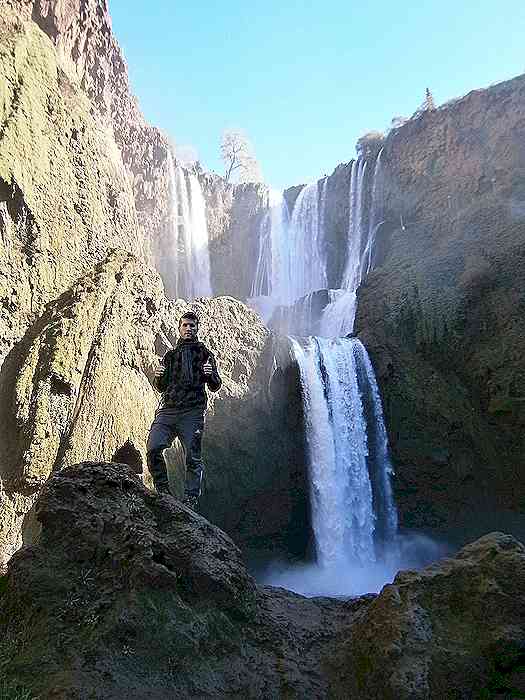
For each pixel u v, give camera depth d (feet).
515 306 73.87
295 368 68.44
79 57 84.74
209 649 14.47
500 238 83.35
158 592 14.66
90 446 40.93
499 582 15.44
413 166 108.68
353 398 72.64
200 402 21.48
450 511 69.56
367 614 15.78
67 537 16.17
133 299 51.93
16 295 44.21
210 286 121.39
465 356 75.05
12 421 38.29
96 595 14.78
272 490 62.85
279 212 135.85
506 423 69.00
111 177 67.05
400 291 84.17
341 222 120.78
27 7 69.46
